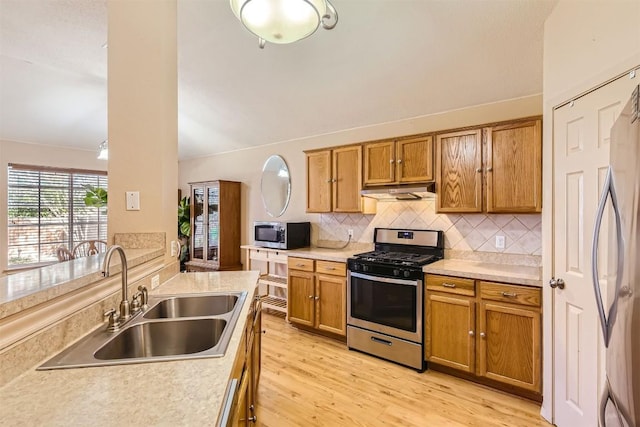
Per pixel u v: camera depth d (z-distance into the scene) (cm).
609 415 114
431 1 212
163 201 203
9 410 74
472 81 270
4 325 84
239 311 149
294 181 439
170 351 136
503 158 250
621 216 110
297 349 309
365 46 260
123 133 198
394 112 332
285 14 151
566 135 186
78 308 116
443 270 253
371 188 319
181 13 251
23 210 476
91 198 518
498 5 205
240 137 471
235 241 501
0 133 446
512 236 276
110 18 198
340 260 316
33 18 246
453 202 274
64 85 369
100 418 71
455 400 226
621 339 105
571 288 182
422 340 263
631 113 103
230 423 88
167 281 208
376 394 233
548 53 204
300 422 202
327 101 341
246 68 315
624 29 144
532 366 217
